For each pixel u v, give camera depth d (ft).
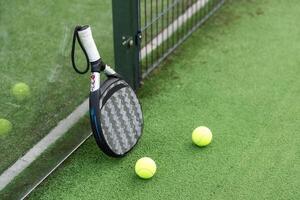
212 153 7.11
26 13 6.74
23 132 7.06
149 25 8.64
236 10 10.22
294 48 9.14
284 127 7.52
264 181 6.74
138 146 7.24
